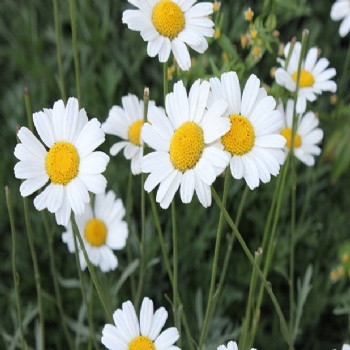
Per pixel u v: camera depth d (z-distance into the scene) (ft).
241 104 1.80
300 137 2.23
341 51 2.79
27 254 2.50
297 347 2.49
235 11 2.59
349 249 2.43
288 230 2.46
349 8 2.46
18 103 2.64
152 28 1.91
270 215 2.03
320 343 2.48
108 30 2.71
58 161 1.81
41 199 1.81
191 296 2.43
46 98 2.63
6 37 2.89
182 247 2.46
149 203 2.50
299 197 2.55
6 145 2.59
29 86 2.71
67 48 2.73
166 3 1.91
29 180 1.82
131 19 1.90
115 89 2.64
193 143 1.77
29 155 1.82
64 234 2.17
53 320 2.43
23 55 2.75
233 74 1.80
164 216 2.51
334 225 2.52
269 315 2.47
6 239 2.53
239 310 2.45
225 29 2.56
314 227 2.49
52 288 2.47
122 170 2.51
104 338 1.83
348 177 2.58
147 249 2.40
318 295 2.44
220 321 2.34
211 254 2.49
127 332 1.83
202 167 1.77
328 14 2.85
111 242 2.16
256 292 2.44
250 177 1.79
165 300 2.45
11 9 2.93
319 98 2.65
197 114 1.78
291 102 2.17
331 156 2.50
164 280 2.49
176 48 1.92
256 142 1.80
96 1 2.80
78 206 1.80
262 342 2.39
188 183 1.78
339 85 2.62
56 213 1.81
